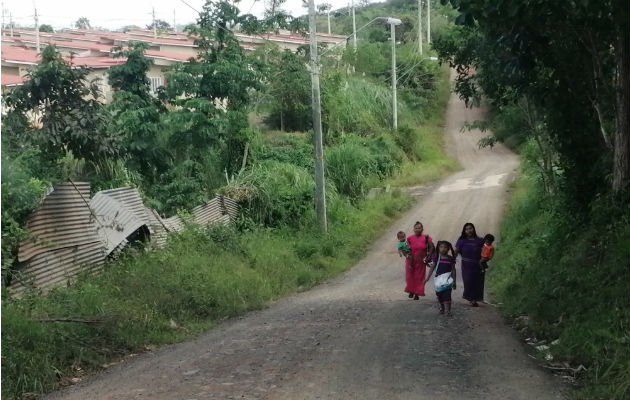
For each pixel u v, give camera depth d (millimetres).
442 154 49281
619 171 10758
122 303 10703
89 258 12172
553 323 9523
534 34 11242
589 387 6527
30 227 10844
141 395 6469
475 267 12945
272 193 24672
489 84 14336
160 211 19281
